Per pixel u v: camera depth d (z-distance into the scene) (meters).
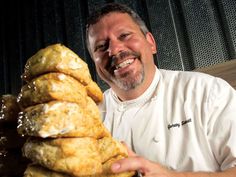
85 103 0.66
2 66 3.43
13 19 3.41
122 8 1.71
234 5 2.01
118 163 0.66
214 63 2.04
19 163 0.70
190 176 1.06
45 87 0.61
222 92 1.45
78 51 2.75
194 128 1.42
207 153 1.37
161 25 2.28
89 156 0.61
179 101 1.52
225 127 1.34
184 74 1.64
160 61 2.24
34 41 3.15
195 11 2.16
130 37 1.59
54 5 3.04
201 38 2.11
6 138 0.70
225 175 1.12
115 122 1.62
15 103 0.70
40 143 0.61
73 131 0.60
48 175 0.61
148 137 1.47
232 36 1.99
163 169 0.82
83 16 2.78
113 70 1.61
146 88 1.61
